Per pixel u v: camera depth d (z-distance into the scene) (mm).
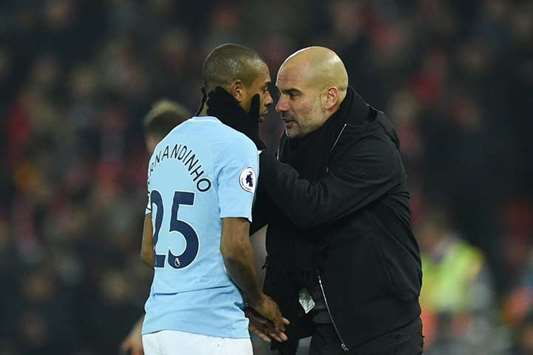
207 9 59375
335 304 20672
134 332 25547
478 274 44000
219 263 19922
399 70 54906
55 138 56562
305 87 20609
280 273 21125
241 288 20000
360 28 56000
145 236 21859
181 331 19734
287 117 20844
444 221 44844
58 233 49781
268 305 20562
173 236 20078
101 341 47125
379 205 20844
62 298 47594
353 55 54750
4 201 56156
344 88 20891
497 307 46812
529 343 41938
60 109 57750
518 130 55406
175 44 57375
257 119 20641
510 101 55688
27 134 57312
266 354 29578
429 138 53688
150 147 25219
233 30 57469
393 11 58219
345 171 20547
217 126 20188
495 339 42656
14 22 59812
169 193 20250
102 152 55344
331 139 20766
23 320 47156
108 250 48938
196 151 20094
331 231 20734
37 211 52875
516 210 54375
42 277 47688
